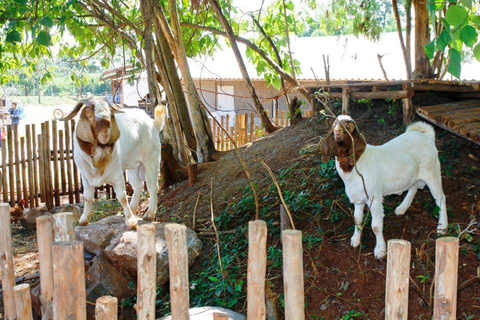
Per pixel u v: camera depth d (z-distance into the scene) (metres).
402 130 4.98
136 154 4.31
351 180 3.46
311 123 5.88
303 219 4.16
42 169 6.66
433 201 4.16
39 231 2.45
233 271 3.88
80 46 7.98
